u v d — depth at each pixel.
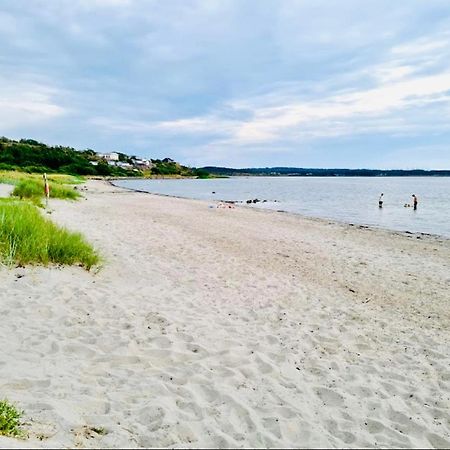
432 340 6.01
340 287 8.89
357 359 5.19
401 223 23.86
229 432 3.36
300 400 4.01
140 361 4.60
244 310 6.82
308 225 20.50
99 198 32.16
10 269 7.04
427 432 3.65
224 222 19.70
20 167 83.56
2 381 3.74
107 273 8.18
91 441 2.98
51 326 5.31
